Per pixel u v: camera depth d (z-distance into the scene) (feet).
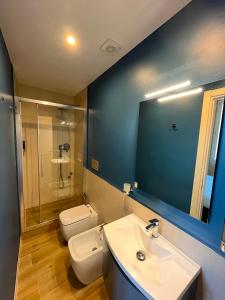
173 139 3.46
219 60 2.56
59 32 3.84
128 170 4.95
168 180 3.61
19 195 6.63
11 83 5.46
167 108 3.56
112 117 5.72
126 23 3.49
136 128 4.56
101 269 4.90
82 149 8.54
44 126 8.48
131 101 4.69
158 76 3.72
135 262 3.33
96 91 6.87
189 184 3.14
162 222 3.64
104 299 4.39
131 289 2.75
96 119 6.98
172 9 3.09
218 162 2.63
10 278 3.95
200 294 2.88
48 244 6.53
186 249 3.11
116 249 3.26
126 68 4.83
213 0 2.56
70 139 9.48
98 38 4.04
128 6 3.04
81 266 4.43
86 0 2.94
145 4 2.98
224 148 2.56
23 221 6.88
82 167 8.64
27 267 5.37
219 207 2.63
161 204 3.79
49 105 7.86
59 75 6.53
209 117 2.75
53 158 8.99
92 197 7.50
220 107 2.59
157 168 3.90
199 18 2.78
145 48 4.04
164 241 3.50
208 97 2.75
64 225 6.03
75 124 9.39
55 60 5.25
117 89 5.33
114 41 4.16
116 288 3.18
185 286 2.50
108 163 6.10
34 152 8.41
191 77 3.00
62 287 4.70
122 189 5.20
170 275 2.72
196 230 3.00
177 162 3.39
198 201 2.97
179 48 3.18
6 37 4.03
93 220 6.76
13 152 5.51
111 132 5.81
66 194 9.59
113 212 5.74
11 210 4.59
